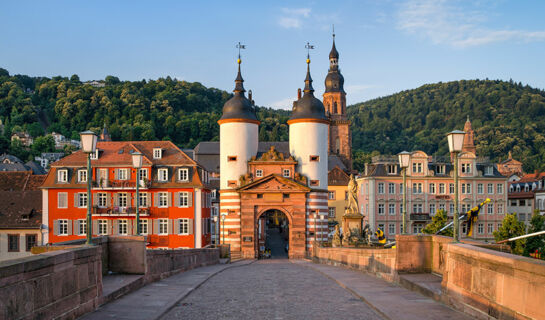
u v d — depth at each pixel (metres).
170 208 69.12
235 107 68.50
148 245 68.69
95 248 16.94
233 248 66.38
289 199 66.06
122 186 69.94
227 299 19.89
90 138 19.66
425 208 90.00
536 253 67.62
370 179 89.69
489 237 90.56
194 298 20.14
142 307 17.34
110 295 18.34
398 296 19.39
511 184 117.50
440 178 90.25
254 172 67.12
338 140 156.38
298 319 15.86
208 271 33.84
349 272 31.88
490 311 13.82
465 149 139.88
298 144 68.44
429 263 23.09
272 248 95.88
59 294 14.22
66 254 14.68
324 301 19.30
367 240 45.69
